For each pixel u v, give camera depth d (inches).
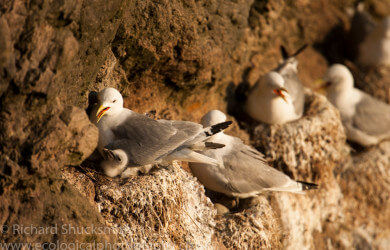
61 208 285.1
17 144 267.4
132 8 367.6
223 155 403.2
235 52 507.2
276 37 615.8
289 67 524.4
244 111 515.2
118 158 321.7
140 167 337.4
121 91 397.4
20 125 267.1
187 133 344.2
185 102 473.7
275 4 566.6
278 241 424.8
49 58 264.4
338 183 560.1
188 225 354.3
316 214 521.3
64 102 296.0
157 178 333.4
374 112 575.8
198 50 430.3
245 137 485.1
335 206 543.2
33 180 279.1
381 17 765.3
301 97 506.0
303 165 482.9
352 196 566.6
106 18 306.8
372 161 577.3
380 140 593.0
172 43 409.4
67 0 262.1
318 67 661.3
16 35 253.8
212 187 407.2
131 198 318.7
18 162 269.1
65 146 283.4
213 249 368.8
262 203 410.9
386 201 573.6
